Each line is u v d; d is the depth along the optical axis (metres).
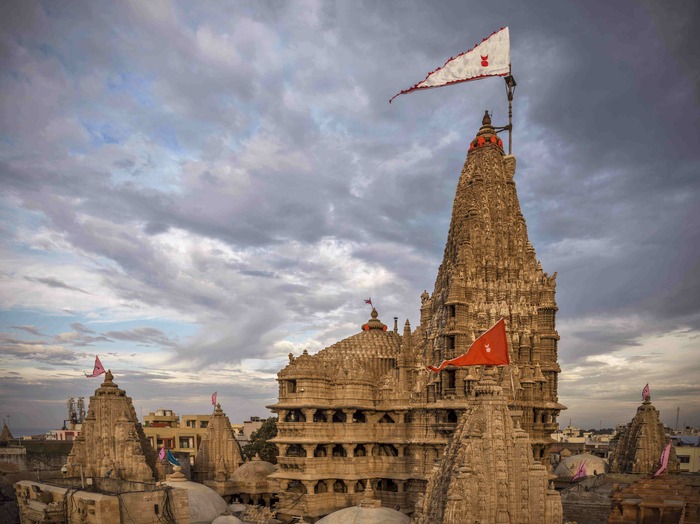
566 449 150.12
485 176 96.00
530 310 86.94
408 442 85.75
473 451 54.12
